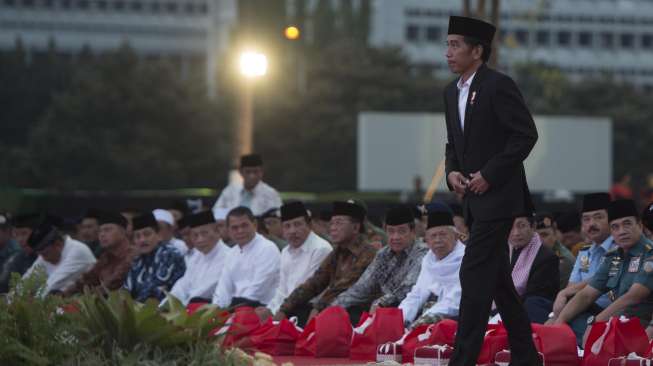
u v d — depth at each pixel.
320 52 127.75
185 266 22.38
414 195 66.94
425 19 192.38
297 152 114.50
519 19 179.50
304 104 114.88
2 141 126.56
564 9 196.12
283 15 38.28
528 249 17.66
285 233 20.58
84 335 12.94
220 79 124.50
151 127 110.19
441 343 15.38
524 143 11.85
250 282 21.17
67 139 105.44
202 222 21.89
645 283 15.48
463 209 12.32
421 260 18.48
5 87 127.19
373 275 18.86
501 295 12.27
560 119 74.75
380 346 15.71
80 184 104.62
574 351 14.68
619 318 14.59
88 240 26.78
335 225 19.31
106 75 111.06
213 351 12.95
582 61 198.12
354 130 113.00
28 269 25.59
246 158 26.75
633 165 121.38
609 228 17.19
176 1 198.00
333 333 16.64
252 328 17.47
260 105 114.75
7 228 26.67
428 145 73.38
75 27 192.88
